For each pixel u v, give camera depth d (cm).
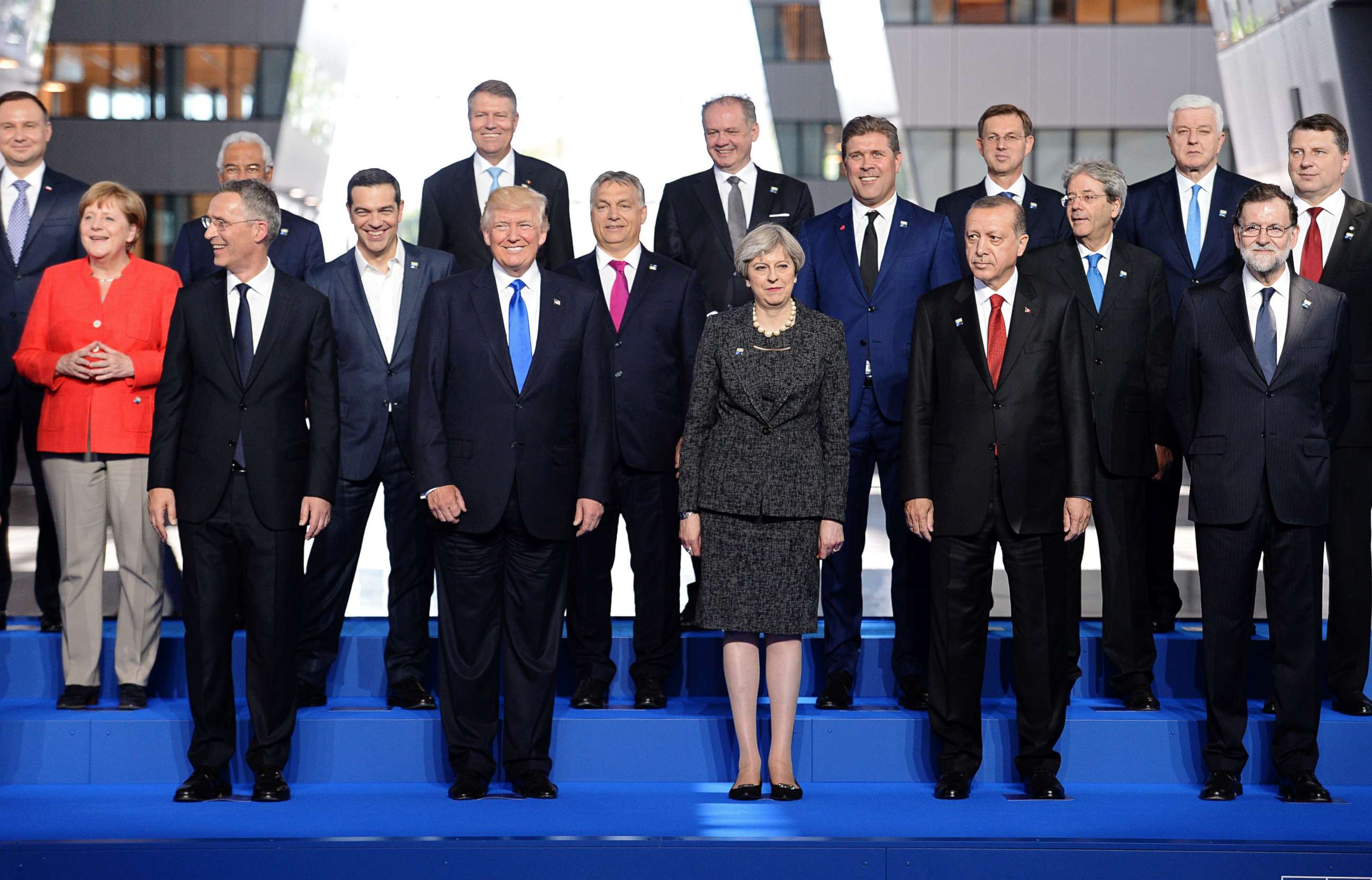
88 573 1234
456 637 1138
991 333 1148
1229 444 1151
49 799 1143
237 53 4688
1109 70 4434
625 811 1102
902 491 1166
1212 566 1156
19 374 1323
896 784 1199
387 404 1241
